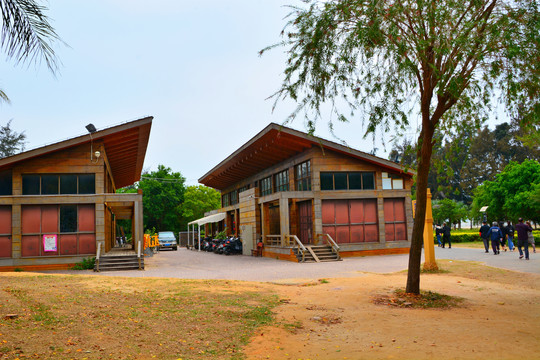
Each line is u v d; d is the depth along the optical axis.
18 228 22.52
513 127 72.50
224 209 42.38
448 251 26.59
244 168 37.47
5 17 6.39
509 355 6.08
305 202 28.25
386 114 10.74
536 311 9.39
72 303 9.16
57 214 23.09
